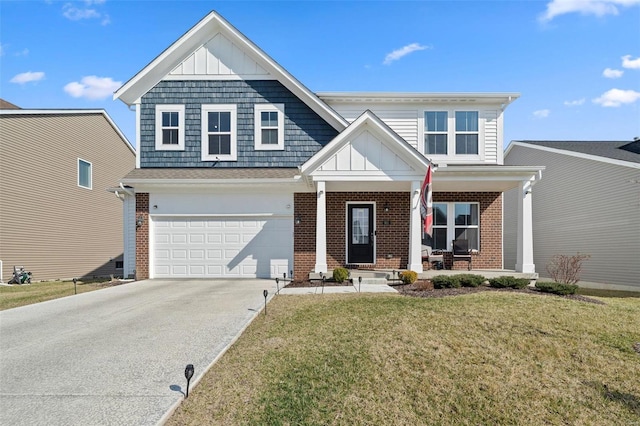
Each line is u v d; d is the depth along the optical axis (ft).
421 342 17.97
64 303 28.66
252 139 44.16
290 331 19.94
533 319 21.30
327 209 43.62
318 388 13.87
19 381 14.33
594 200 51.78
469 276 32.30
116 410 12.14
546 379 15.08
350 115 46.06
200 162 44.01
